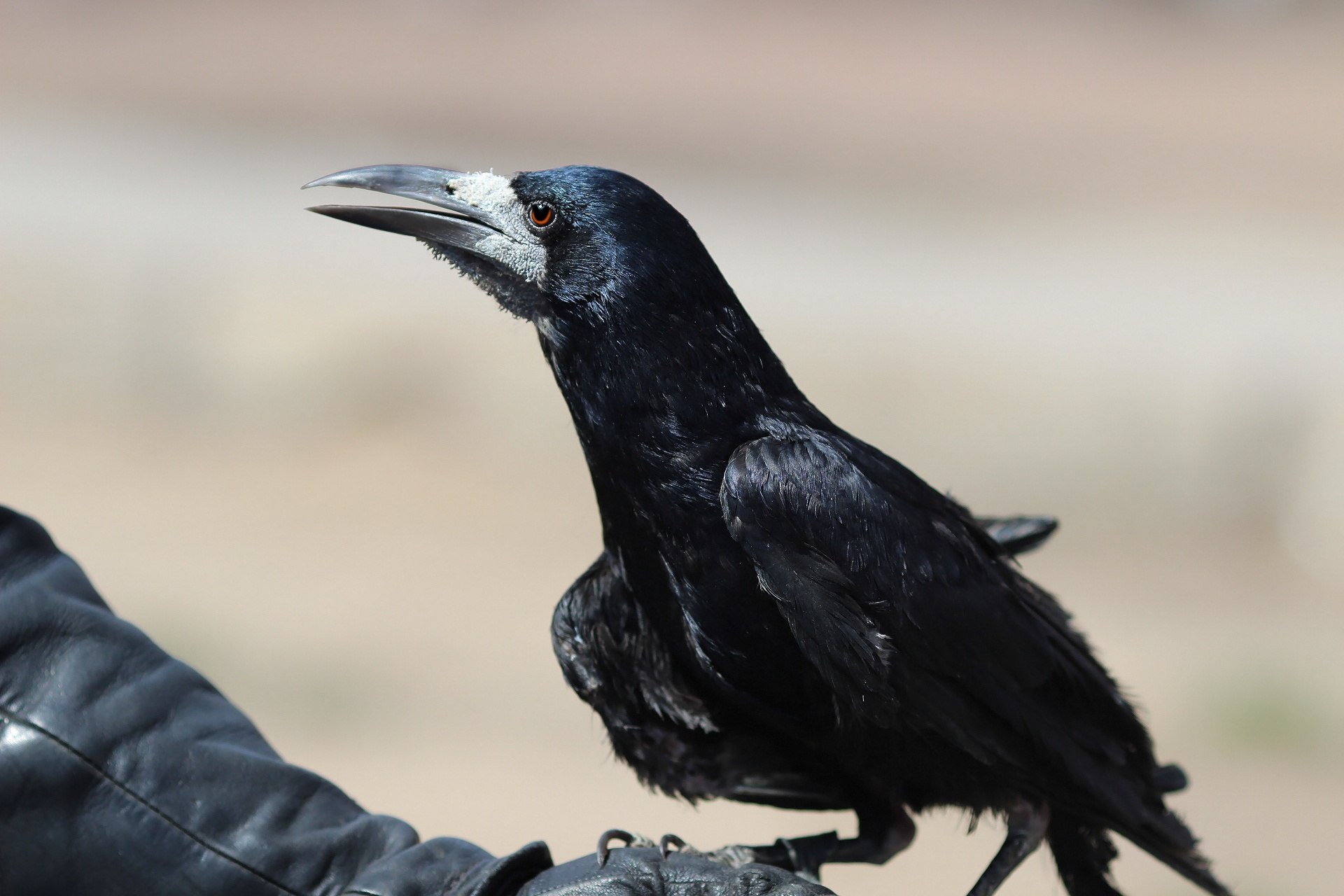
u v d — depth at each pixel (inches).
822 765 178.7
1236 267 980.6
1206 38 2092.8
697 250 175.8
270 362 837.8
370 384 820.6
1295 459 685.3
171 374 848.9
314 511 715.4
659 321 172.6
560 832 408.2
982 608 173.8
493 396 799.7
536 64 1865.2
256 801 130.7
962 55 1967.3
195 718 132.9
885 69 1897.1
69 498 727.1
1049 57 1971.0
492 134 1466.5
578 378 176.4
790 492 167.0
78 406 839.1
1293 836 426.3
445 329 838.5
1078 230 1102.4
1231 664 534.3
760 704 172.1
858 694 164.4
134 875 125.7
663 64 1895.9
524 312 179.5
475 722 481.4
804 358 729.6
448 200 181.8
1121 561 647.8
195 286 884.6
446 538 677.3
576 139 1444.4
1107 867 186.4
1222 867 410.0
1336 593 625.6
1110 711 183.2
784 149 1407.5
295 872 128.8
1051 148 1433.3
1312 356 741.3
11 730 126.2
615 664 175.2
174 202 1120.8
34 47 1879.9
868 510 168.9
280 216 1082.1
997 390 708.0
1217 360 727.7
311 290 877.8
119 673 131.0
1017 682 174.9
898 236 1075.9
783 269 964.6
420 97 1644.9
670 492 171.5
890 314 844.6
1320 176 1300.4
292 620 575.8
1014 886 390.0
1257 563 647.8
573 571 642.8
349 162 1332.4
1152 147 1443.2
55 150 1307.8
